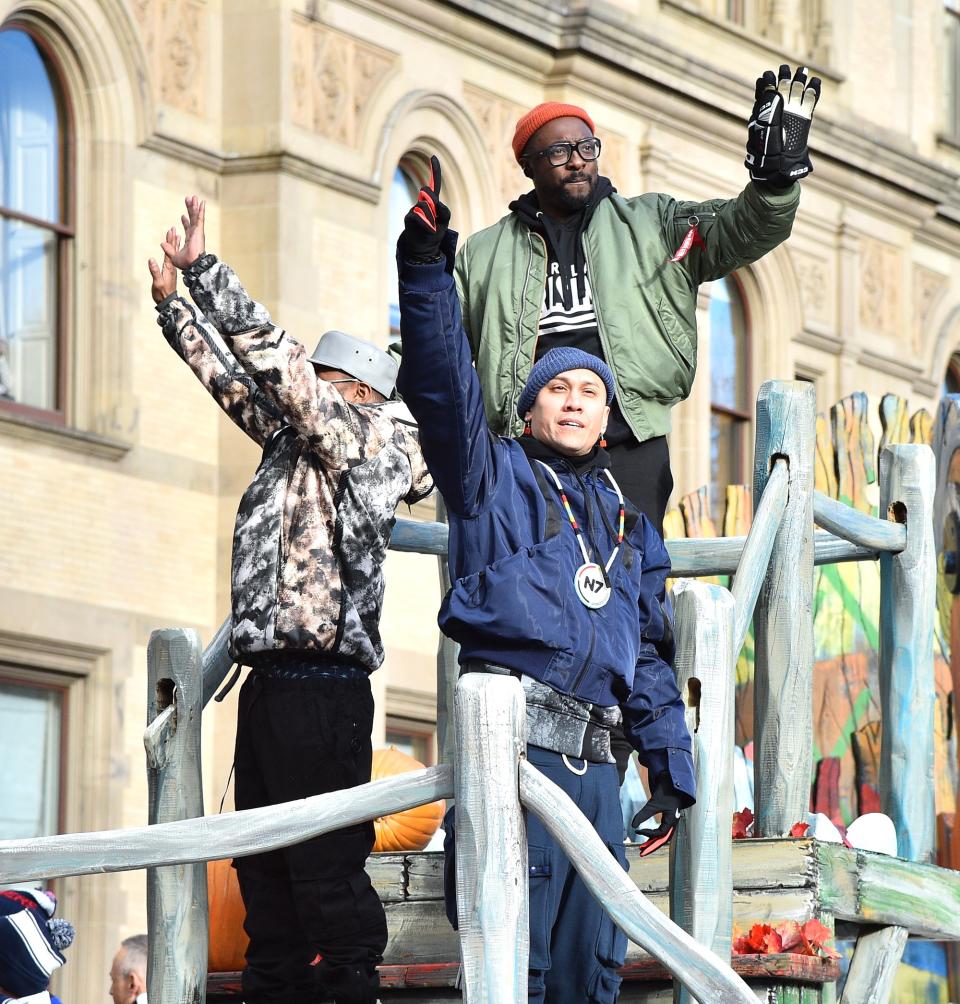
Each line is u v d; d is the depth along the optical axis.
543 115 10.33
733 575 10.29
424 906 9.40
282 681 8.50
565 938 7.80
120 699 27.95
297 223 30.17
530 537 7.70
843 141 40.97
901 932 9.49
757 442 10.05
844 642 18.58
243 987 8.62
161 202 29.38
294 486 8.67
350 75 31.34
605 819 7.78
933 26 43.88
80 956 26.75
